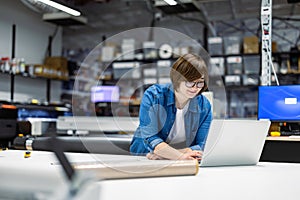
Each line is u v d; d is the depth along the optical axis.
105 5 7.21
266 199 0.75
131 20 7.60
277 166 1.48
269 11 3.39
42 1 4.67
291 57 5.56
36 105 5.34
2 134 3.94
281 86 3.12
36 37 6.78
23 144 1.84
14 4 6.26
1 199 0.41
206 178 1.05
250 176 1.12
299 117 3.07
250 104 6.68
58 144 0.52
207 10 6.38
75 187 0.38
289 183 0.98
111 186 0.87
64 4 4.80
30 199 0.39
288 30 6.45
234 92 6.72
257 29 6.68
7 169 0.60
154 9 7.09
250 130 1.43
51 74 6.24
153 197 0.74
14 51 6.23
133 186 0.87
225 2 5.94
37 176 0.46
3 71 5.39
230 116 6.70
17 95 6.20
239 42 5.79
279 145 2.72
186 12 5.89
